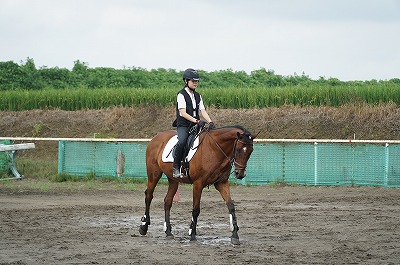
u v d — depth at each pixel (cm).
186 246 1262
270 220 1620
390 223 1554
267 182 2517
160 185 2484
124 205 1934
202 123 1316
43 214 1725
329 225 1530
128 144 2592
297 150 2494
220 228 1496
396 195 2180
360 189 2372
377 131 3108
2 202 1992
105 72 5206
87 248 1234
